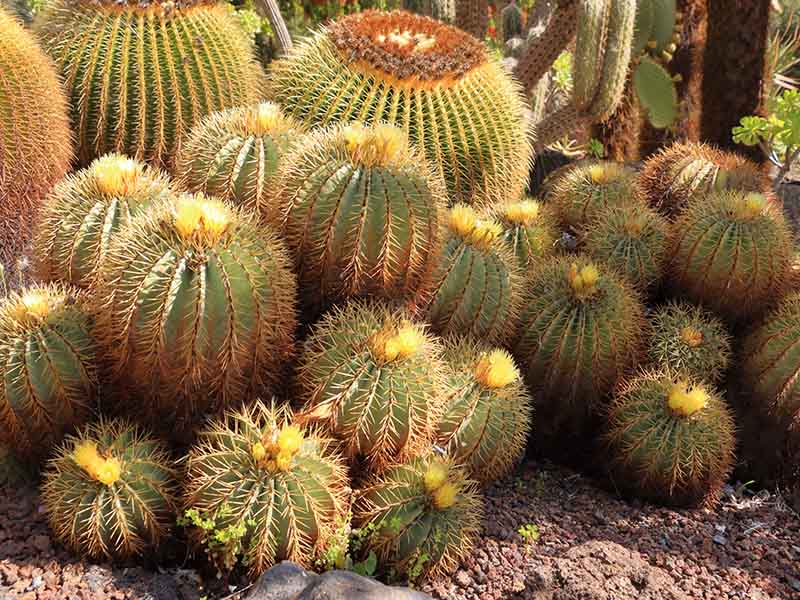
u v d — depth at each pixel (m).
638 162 3.64
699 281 2.28
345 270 1.87
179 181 2.13
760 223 2.25
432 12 3.48
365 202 1.83
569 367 2.11
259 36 4.30
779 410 2.17
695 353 2.20
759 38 3.44
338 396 1.74
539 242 2.34
